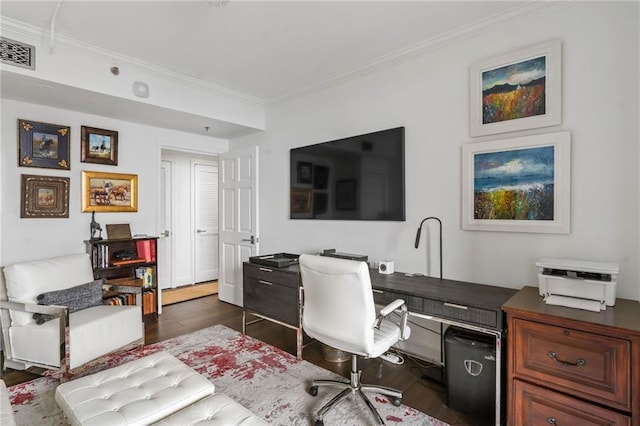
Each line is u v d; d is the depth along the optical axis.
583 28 1.94
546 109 2.05
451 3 2.04
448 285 2.27
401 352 2.74
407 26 2.30
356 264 1.74
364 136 2.97
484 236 2.33
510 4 2.06
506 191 2.21
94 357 2.35
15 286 2.37
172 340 3.04
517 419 1.64
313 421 1.87
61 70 2.50
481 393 1.87
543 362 1.57
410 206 2.70
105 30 2.33
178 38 2.45
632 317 1.49
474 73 2.34
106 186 3.44
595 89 1.90
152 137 3.82
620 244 1.84
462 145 2.41
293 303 2.71
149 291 3.62
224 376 2.38
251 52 2.68
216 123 3.70
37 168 3.01
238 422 1.29
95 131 3.35
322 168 3.34
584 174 1.94
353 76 3.06
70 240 3.20
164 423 1.27
